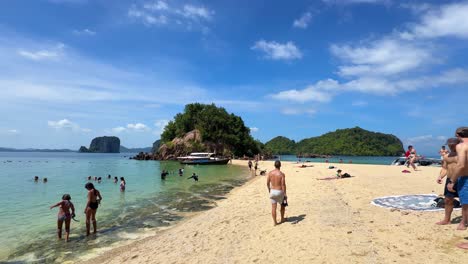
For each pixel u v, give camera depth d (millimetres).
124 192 23281
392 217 9375
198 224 12008
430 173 25469
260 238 8688
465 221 7258
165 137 113125
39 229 12938
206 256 7750
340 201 12820
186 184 28953
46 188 27391
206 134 101188
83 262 8961
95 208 12141
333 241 7500
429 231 7609
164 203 18312
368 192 14789
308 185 19906
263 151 131000
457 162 6930
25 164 73500
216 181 31828
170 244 9477
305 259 6582
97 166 64562
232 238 9109
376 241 7215
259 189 21438
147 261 8086
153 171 48938
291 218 10539
